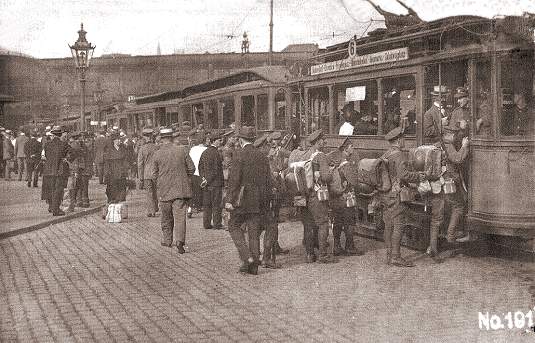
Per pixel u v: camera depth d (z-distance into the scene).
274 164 10.02
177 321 5.72
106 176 13.00
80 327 5.55
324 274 7.58
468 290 6.58
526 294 6.35
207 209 11.38
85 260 8.53
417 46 8.85
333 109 10.79
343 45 10.48
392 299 6.34
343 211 8.70
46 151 12.88
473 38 7.99
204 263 8.33
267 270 7.88
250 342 5.12
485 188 7.81
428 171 7.86
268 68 13.64
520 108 7.71
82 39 14.40
